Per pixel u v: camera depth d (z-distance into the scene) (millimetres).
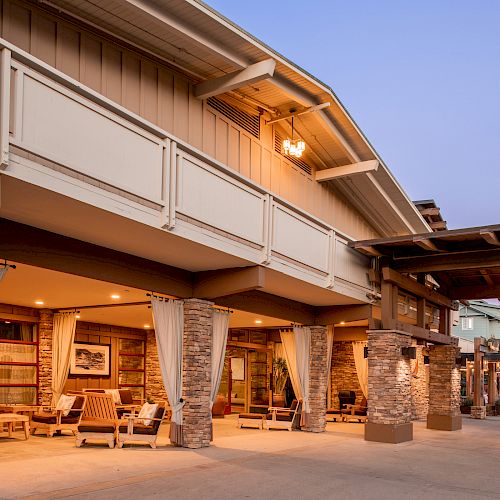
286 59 11148
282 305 14945
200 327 11805
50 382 15133
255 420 16672
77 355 16828
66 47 9086
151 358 18969
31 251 8539
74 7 8898
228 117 12383
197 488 8148
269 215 11172
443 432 17672
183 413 11711
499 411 26578
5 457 10117
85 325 17156
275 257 11398
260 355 22094
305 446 13125
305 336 16344
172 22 9328
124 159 7992
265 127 13609
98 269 9656
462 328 39594
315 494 8109
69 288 11891
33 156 6707
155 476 8859
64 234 9000
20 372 14734
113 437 11531
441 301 18266
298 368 16250
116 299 13211
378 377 14805
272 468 10008
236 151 12523
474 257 14617
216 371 12578
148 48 10172
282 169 14164
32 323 15156
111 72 9766
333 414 20188
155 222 8508
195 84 11438
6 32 8273
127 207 8016
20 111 6527
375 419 14648
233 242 10219
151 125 8438
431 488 8898
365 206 17812
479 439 15867
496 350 25672
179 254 10273
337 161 15523
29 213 7875
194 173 9336
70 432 13836
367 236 18672
